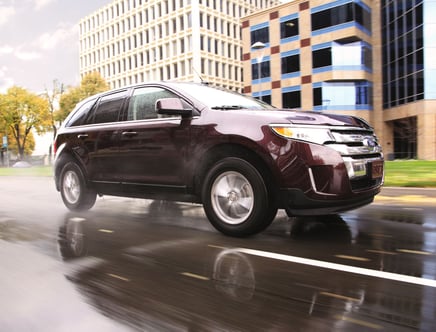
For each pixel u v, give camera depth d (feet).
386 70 113.60
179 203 20.66
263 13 132.26
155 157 13.94
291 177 10.89
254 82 135.74
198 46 175.22
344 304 7.07
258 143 11.25
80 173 17.33
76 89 145.79
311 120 11.35
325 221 14.69
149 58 199.31
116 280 8.56
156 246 11.53
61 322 6.56
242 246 11.31
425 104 93.66
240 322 6.44
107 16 224.12
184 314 6.77
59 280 8.62
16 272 9.23
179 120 13.43
